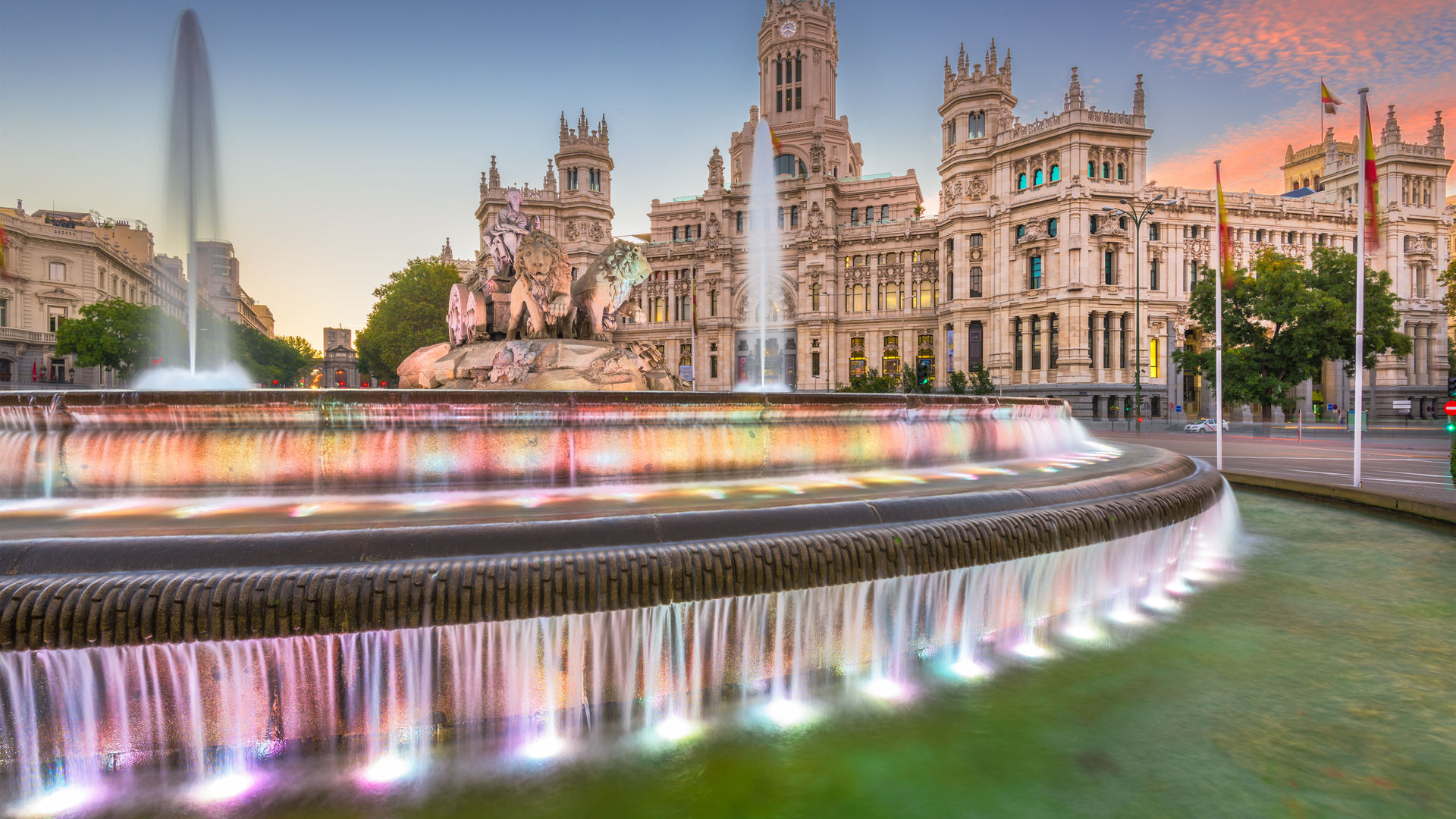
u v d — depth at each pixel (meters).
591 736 5.34
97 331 60.47
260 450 7.32
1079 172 68.62
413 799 4.59
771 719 5.70
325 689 4.79
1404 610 8.14
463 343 16.95
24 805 4.40
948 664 6.56
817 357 93.50
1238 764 4.97
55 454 7.06
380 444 7.56
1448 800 4.48
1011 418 12.50
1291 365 52.84
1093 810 4.44
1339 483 16.03
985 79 79.88
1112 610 7.87
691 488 7.98
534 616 4.74
